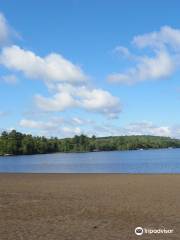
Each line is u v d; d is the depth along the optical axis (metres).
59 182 39.97
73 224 17.61
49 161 125.06
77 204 23.66
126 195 27.75
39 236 15.30
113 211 21.00
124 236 15.32
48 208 22.22
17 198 26.80
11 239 14.81
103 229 16.56
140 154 180.75
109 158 137.25
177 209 21.38
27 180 43.47
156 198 25.88
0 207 22.73
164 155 157.62
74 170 74.06
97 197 26.86
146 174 49.91
